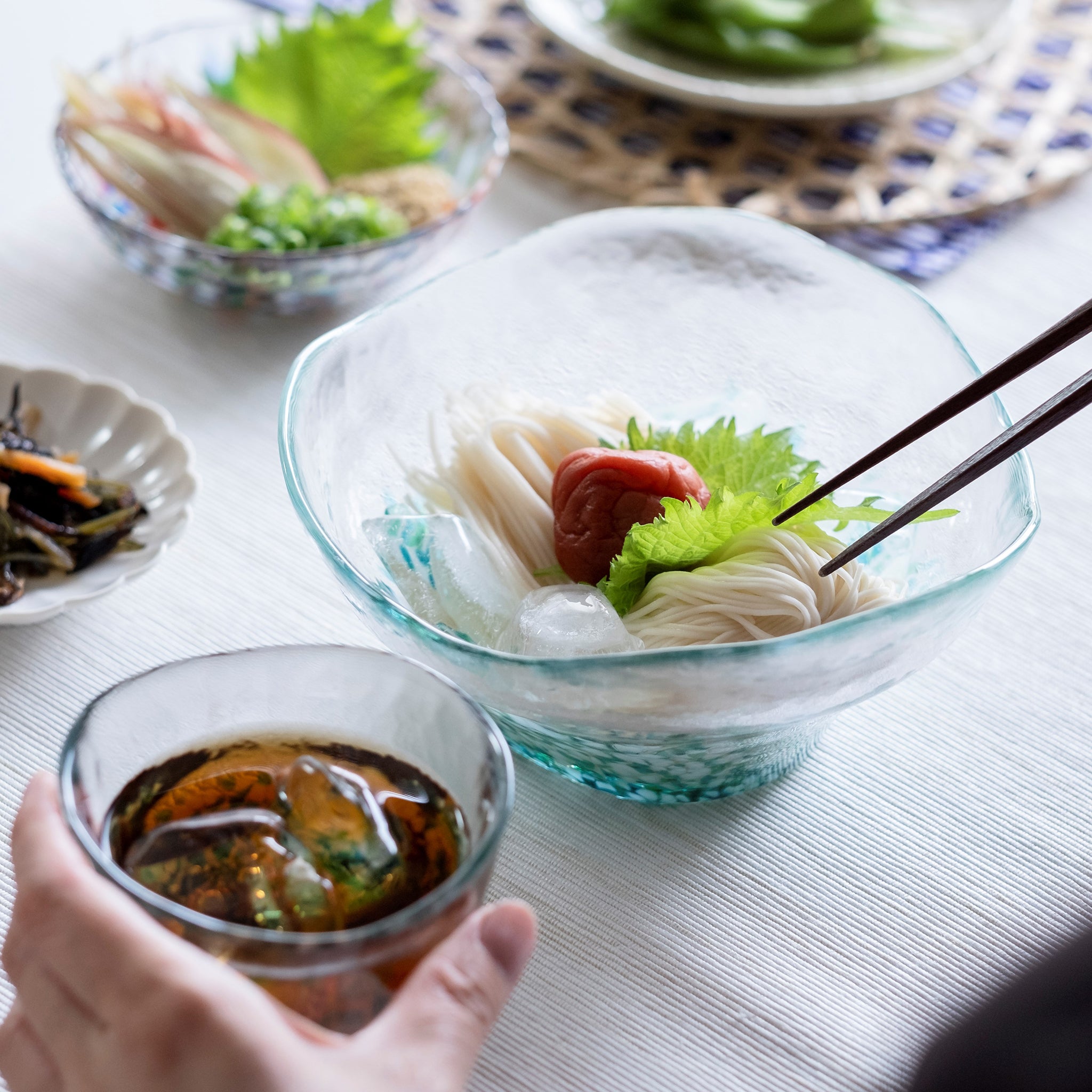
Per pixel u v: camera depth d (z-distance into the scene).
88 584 0.73
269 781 0.57
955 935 0.68
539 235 0.75
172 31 0.88
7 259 0.83
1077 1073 0.34
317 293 0.80
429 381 0.74
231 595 0.74
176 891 0.51
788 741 0.69
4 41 0.93
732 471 0.72
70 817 0.49
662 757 0.67
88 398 0.76
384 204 0.84
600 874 0.68
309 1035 0.48
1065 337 0.65
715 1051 0.64
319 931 0.50
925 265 0.83
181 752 0.57
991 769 0.71
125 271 0.83
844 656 0.60
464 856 0.54
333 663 0.56
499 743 0.52
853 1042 0.65
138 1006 0.45
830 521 0.72
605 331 0.76
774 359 0.75
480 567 0.70
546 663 0.59
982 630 0.74
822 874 0.68
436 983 0.49
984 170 0.87
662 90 0.86
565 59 0.91
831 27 0.89
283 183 0.86
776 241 0.75
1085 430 0.79
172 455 0.75
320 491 0.70
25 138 0.89
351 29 0.86
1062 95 0.90
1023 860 0.69
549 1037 0.64
